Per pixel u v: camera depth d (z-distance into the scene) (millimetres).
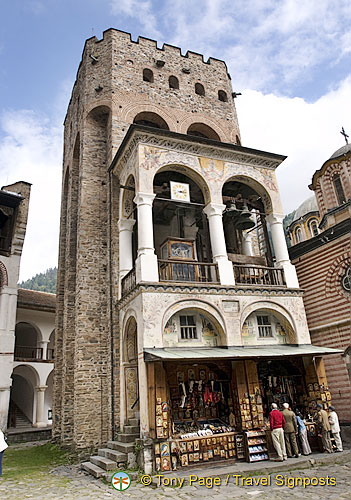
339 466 11289
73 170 23031
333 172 20234
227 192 19312
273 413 12250
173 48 23766
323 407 13570
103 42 22141
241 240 19969
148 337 12516
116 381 15344
